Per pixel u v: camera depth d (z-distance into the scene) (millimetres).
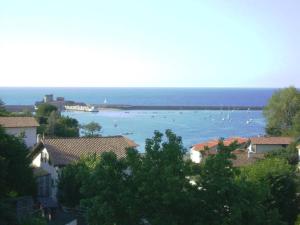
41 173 57469
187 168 21203
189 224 20391
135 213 20391
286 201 41625
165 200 19547
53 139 61594
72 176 47219
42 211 44906
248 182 21438
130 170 22234
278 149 88312
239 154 74062
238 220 19906
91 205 21719
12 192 45250
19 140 47156
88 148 60688
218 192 20516
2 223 31297
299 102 124625
